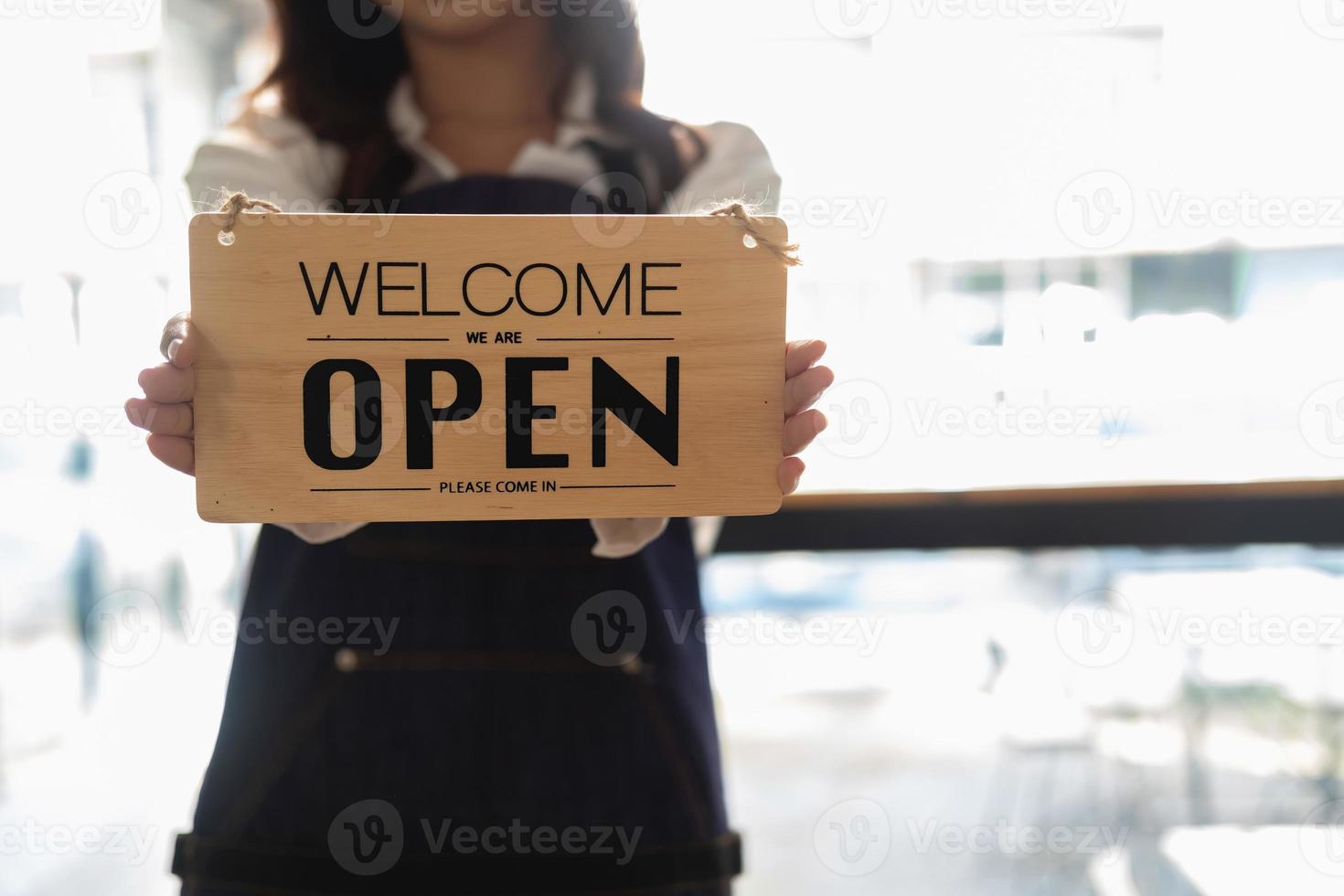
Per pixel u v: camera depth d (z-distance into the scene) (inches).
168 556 126.4
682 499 32.7
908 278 97.0
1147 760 100.9
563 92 43.6
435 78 42.5
